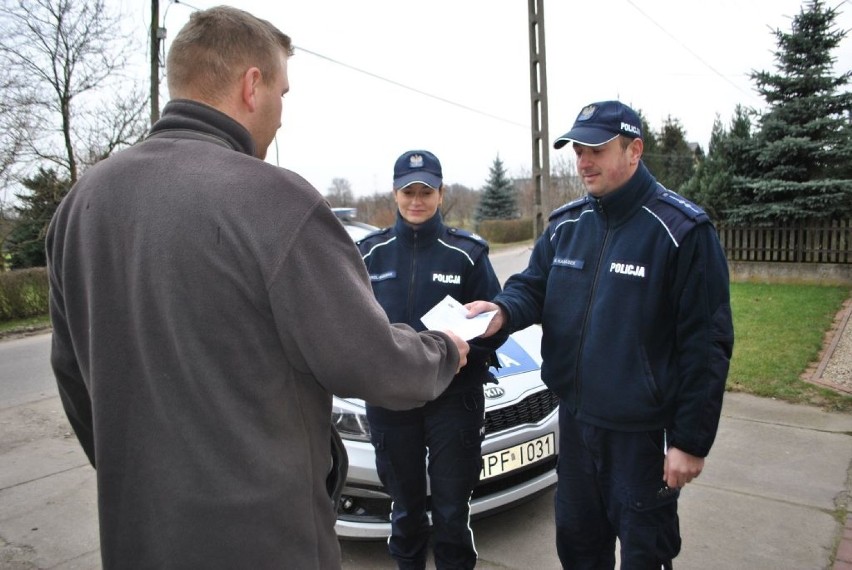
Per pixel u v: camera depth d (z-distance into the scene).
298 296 0.92
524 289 2.01
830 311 7.29
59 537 2.80
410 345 1.07
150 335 0.92
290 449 0.97
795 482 3.03
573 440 1.86
